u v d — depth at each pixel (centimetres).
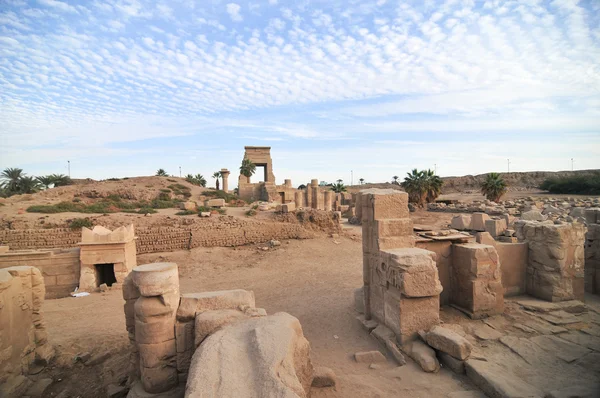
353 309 927
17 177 3472
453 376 566
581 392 455
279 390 324
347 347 703
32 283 671
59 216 1859
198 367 380
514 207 2912
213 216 2042
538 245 853
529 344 622
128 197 2888
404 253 678
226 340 432
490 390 501
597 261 901
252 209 2253
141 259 1595
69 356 707
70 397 577
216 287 1254
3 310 574
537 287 855
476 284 748
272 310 968
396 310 674
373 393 512
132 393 498
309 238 1927
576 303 802
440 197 5044
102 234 1260
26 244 1593
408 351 638
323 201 3422
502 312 770
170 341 504
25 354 632
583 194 4522
